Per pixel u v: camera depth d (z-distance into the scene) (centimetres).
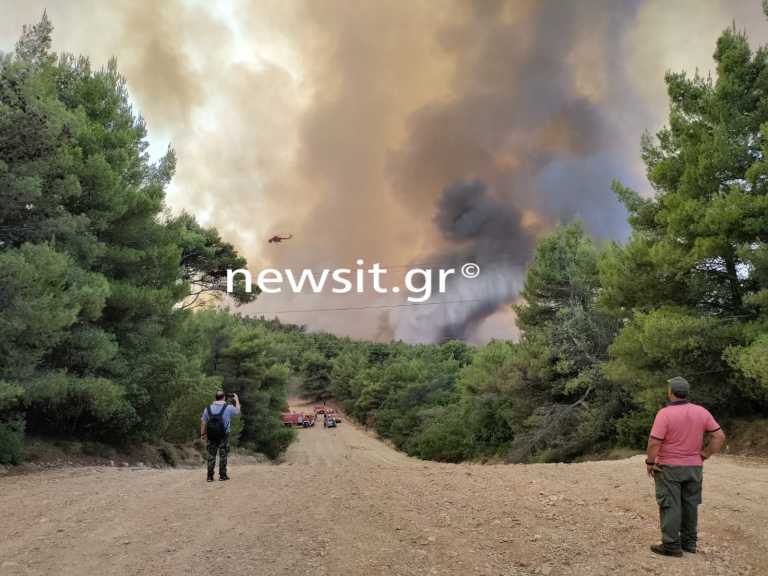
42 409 1703
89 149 1859
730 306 1903
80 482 1121
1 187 1380
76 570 536
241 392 4703
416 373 8300
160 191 2242
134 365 1922
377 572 523
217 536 652
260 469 1363
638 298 2080
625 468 1166
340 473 1159
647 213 2175
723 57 1861
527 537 638
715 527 675
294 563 548
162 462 2284
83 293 1526
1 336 1317
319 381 16500
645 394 1959
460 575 518
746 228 1622
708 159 1788
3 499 907
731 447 1769
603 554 576
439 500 842
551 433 3088
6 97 1372
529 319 3609
